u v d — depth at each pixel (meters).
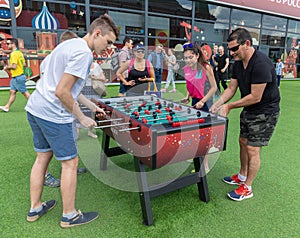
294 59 13.60
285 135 3.98
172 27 10.21
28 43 7.68
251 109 2.12
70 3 8.06
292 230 1.85
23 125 4.12
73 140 1.74
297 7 12.57
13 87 4.78
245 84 2.09
